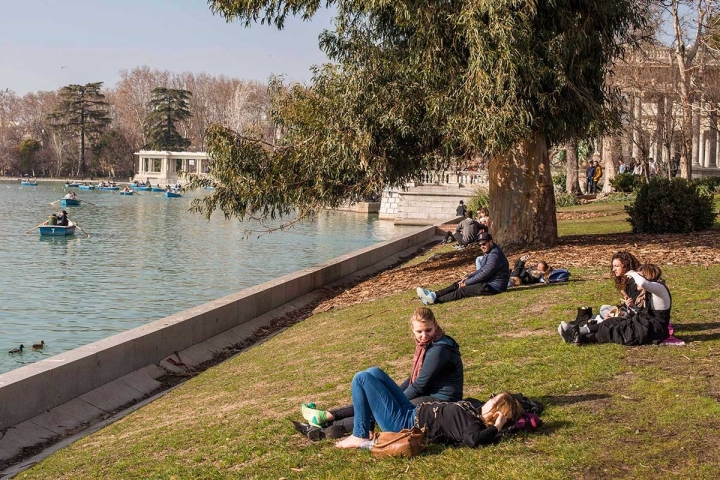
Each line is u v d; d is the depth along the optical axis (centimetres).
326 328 1547
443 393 697
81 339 2473
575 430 685
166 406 1134
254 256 4669
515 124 1777
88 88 16862
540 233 2091
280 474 674
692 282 1397
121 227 6644
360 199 2316
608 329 986
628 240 2133
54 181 16325
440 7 1861
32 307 2967
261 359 1363
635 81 3825
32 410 1079
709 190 3938
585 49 1941
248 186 2202
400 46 2062
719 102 3841
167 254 4750
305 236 5962
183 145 16562
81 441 1017
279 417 888
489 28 1745
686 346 945
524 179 2088
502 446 654
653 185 2381
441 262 2333
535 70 1802
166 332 1409
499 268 1507
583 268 1703
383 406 684
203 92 19150
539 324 1175
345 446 702
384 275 2319
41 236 5700
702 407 715
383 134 2048
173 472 748
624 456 619
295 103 2208
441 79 1914
